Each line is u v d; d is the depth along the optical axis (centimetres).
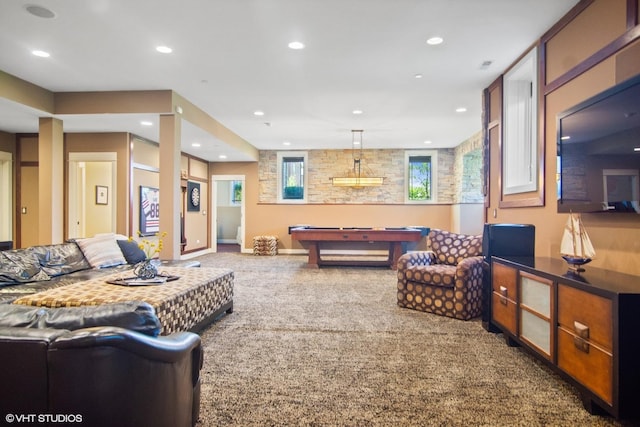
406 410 192
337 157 926
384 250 743
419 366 247
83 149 634
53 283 336
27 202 636
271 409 192
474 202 834
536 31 322
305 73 424
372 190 918
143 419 121
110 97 485
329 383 222
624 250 230
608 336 174
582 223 266
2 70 415
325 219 927
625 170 206
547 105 323
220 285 348
